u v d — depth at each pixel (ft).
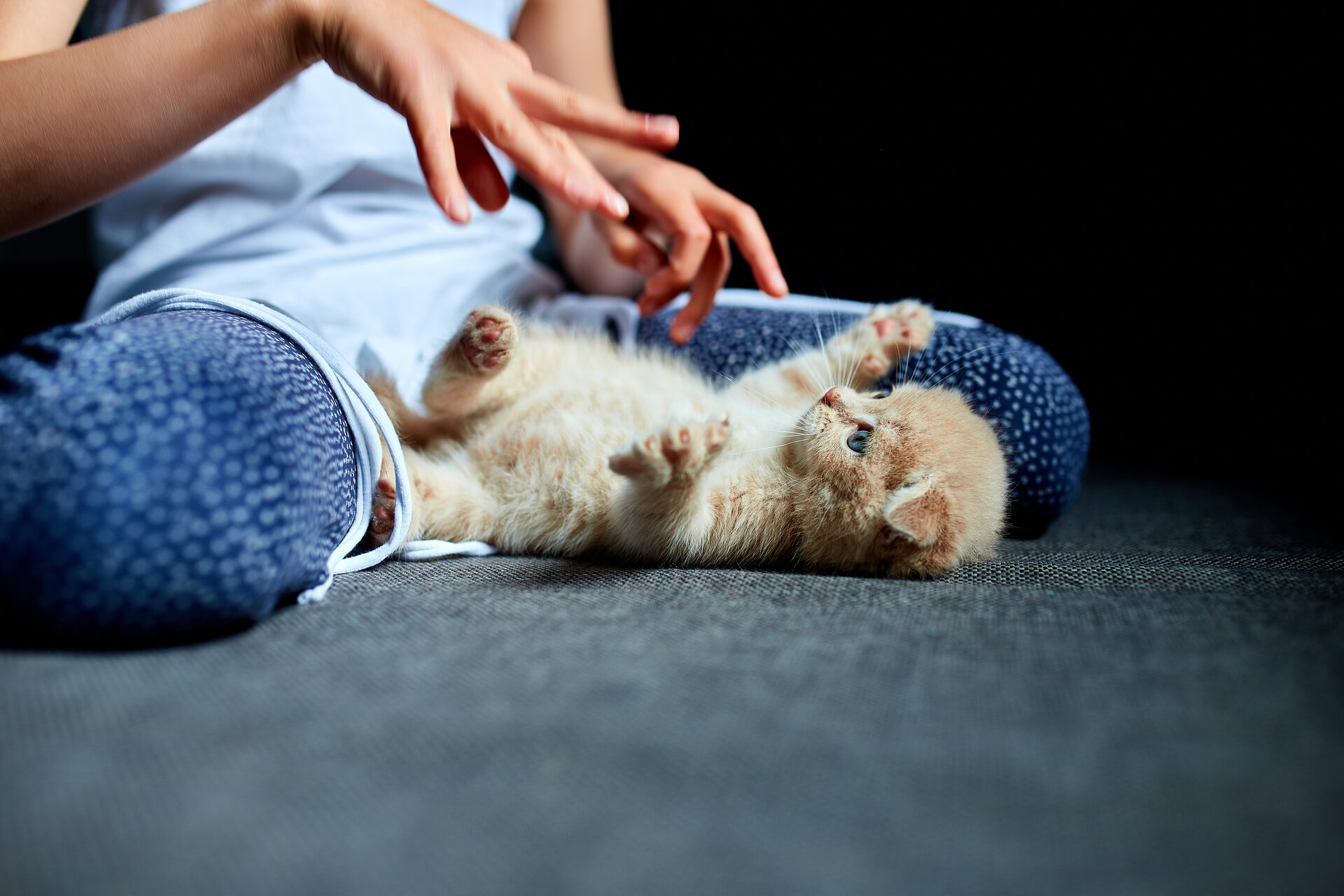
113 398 1.38
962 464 1.85
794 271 2.74
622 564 1.85
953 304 2.85
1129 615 1.50
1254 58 2.92
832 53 2.85
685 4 2.97
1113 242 3.19
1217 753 1.21
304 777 1.13
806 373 2.14
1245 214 3.10
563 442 1.93
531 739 1.22
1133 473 2.95
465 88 1.67
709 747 1.21
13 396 1.39
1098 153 3.05
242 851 0.98
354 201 2.23
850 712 1.27
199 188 2.10
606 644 1.39
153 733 1.22
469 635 1.41
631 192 2.18
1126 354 3.34
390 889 0.93
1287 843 1.03
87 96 1.63
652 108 3.00
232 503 1.39
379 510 1.79
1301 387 3.19
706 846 1.01
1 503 1.34
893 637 1.42
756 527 1.88
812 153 2.81
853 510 1.83
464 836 1.02
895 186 2.77
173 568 1.36
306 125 2.10
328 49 1.67
